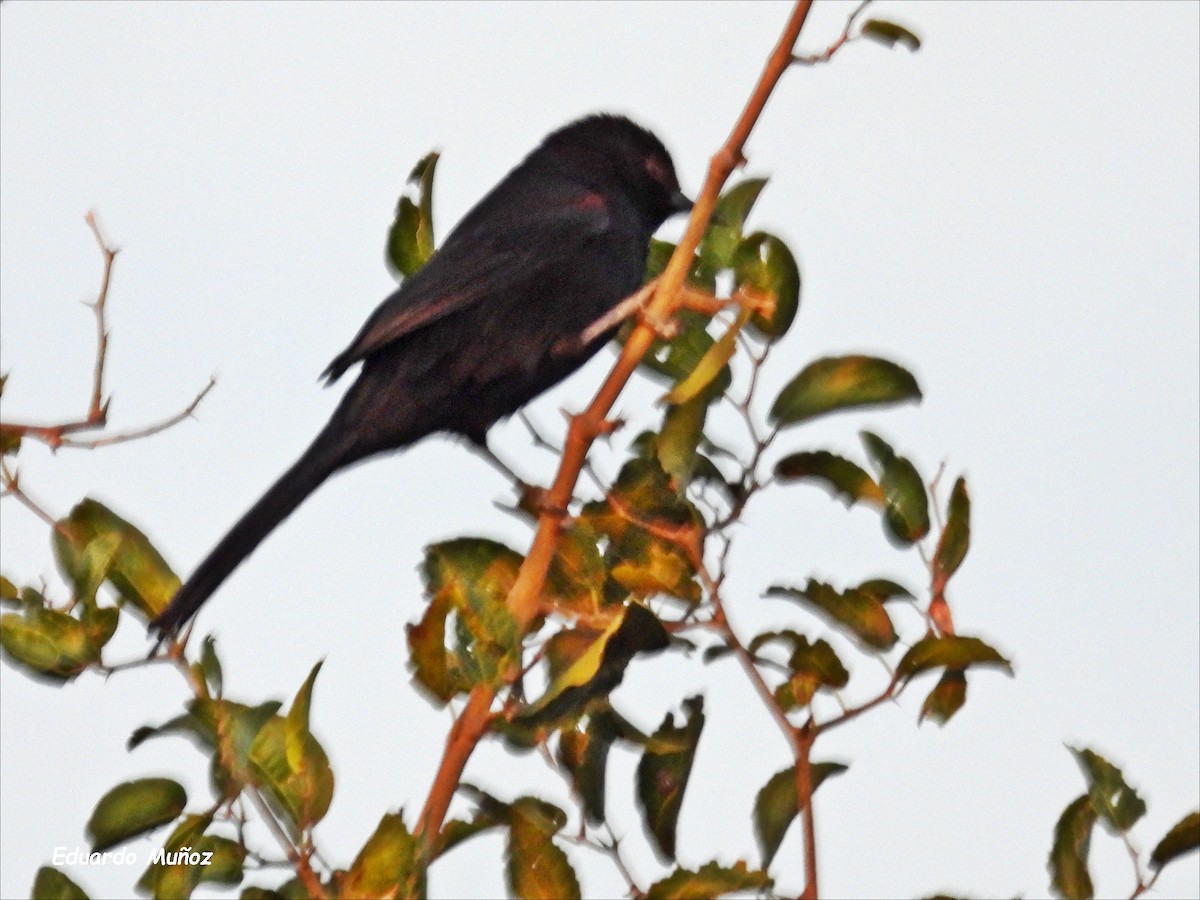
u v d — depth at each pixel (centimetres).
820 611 832
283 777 755
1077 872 816
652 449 868
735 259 927
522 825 791
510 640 761
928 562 857
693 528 855
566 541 838
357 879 696
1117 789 807
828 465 867
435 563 857
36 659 819
